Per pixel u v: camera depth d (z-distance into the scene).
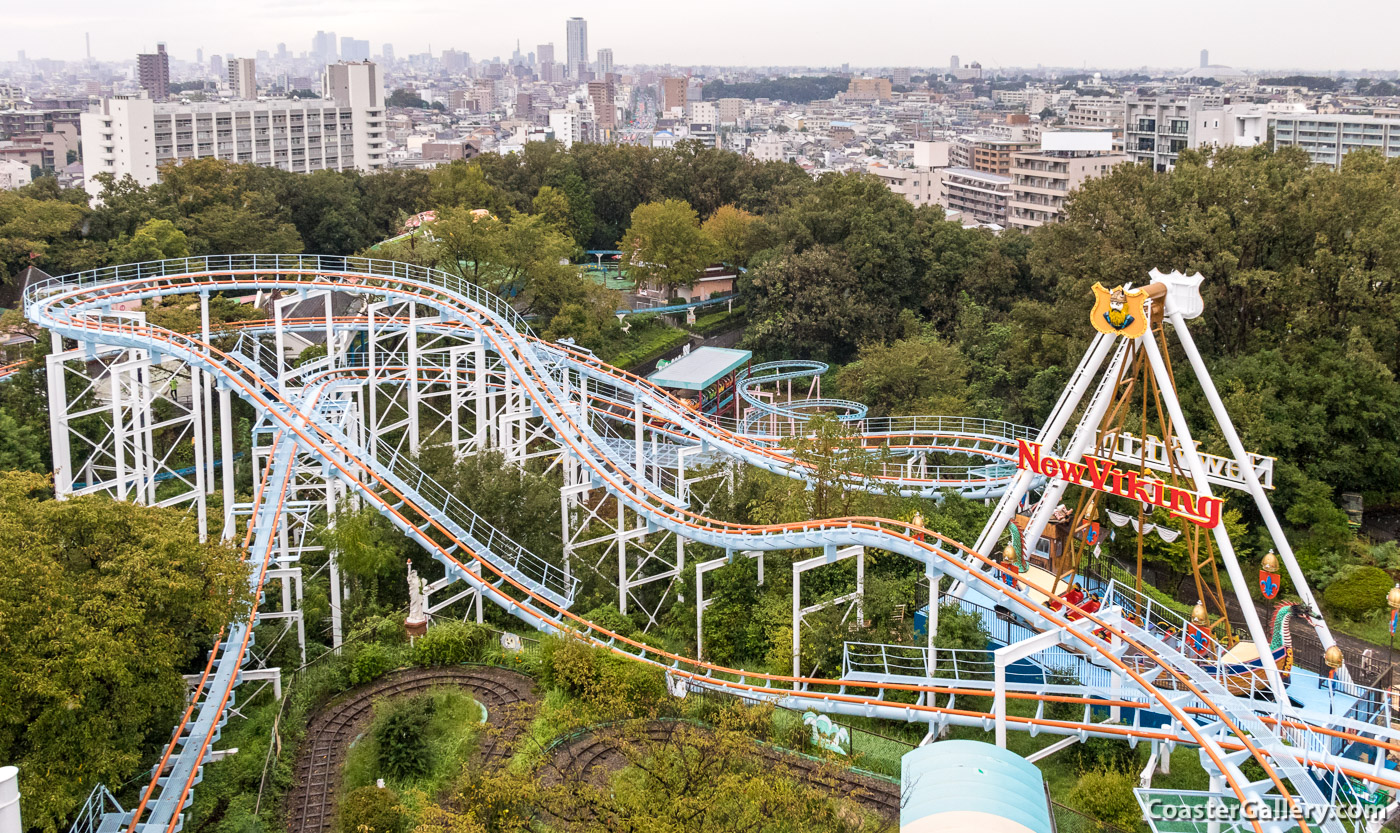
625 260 165.75
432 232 126.00
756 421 101.38
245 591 50.09
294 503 64.81
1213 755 40.66
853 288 138.50
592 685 53.06
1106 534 68.94
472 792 41.25
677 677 55.69
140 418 76.75
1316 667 60.22
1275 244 89.62
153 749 48.03
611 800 39.88
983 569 53.12
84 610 41.62
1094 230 105.06
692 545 73.25
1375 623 65.56
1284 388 79.19
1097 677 53.38
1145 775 48.56
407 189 183.12
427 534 65.75
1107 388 52.84
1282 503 75.62
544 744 49.41
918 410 99.12
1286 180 92.56
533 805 41.38
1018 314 106.38
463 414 99.19
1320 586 69.88
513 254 126.25
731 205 190.38
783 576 64.75
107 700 42.38
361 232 170.38
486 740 50.06
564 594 66.88
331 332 77.44
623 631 62.53
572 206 189.50
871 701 51.84
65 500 46.59
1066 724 47.81
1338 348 81.19
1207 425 77.50
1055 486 54.12
